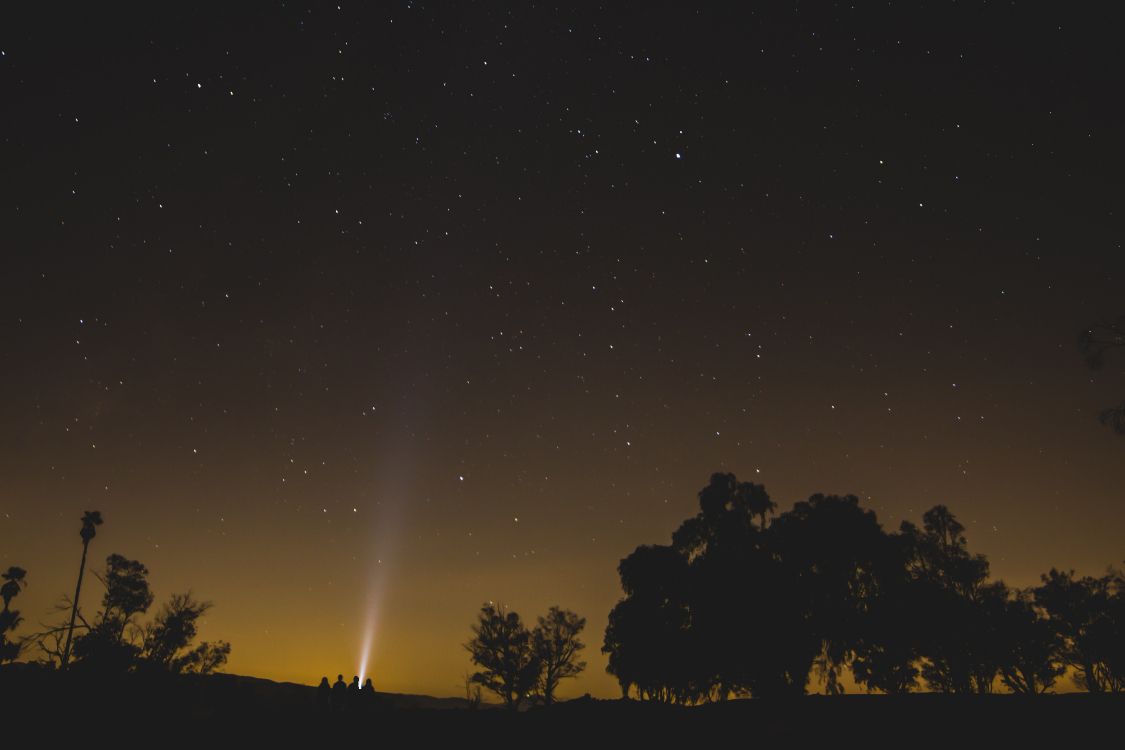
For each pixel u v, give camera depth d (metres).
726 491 45.44
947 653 40.41
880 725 27.91
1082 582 39.84
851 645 41.25
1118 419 17.41
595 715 35.19
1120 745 22.45
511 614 58.69
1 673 32.06
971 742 24.42
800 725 29.55
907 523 43.44
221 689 35.69
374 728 32.06
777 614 40.47
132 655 33.28
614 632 47.47
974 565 42.00
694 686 43.91
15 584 36.53
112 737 28.34
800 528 43.09
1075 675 39.69
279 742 29.36
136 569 35.94
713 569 43.00
